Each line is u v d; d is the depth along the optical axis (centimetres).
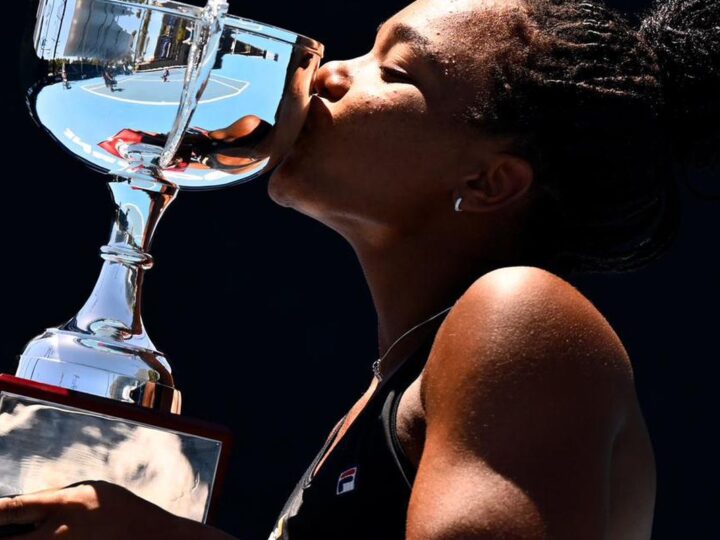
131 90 308
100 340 314
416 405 295
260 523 829
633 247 335
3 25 859
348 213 329
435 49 321
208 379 852
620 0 760
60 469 300
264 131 318
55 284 863
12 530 283
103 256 325
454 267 326
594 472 264
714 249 818
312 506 307
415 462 294
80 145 319
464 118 318
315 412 850
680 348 817
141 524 286
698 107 332
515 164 319
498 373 267
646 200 327
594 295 826
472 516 257
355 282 862
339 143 325
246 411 849
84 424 301
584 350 271
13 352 855
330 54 824
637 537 303
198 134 316
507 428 263
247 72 313
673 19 336
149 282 859
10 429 296
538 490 259
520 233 326
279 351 854
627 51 324
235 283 861
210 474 310
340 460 308
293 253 863
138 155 317
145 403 311
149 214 326
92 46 308
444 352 278
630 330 821
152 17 307
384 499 295
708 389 815
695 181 682
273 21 823
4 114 863
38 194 866
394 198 325
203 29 306
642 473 298
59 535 282
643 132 321
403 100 321
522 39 320
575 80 316
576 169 319
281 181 332
